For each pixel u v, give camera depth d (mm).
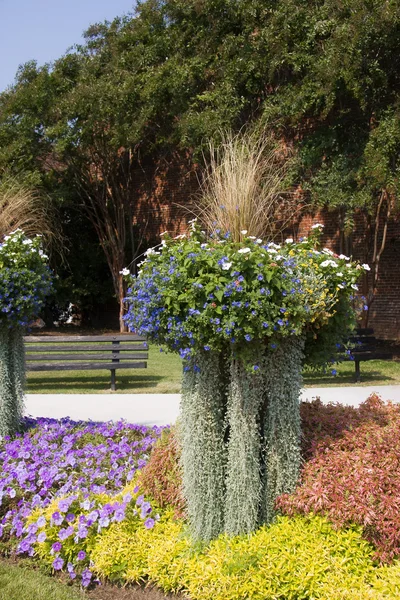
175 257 3650
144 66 15703
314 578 3195
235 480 3604
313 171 13320
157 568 3613
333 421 4215
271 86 13805
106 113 15656
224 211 4215
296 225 14781
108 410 7828
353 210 12359
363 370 11180
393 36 11422
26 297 5566
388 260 14297
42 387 10070
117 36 16531
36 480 4773
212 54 14430
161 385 9938
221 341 3561
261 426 3787
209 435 3695
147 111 15195
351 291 3846
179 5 15000
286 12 12852
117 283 18281
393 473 3510
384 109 12047
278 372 3670
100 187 18625
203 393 3686
